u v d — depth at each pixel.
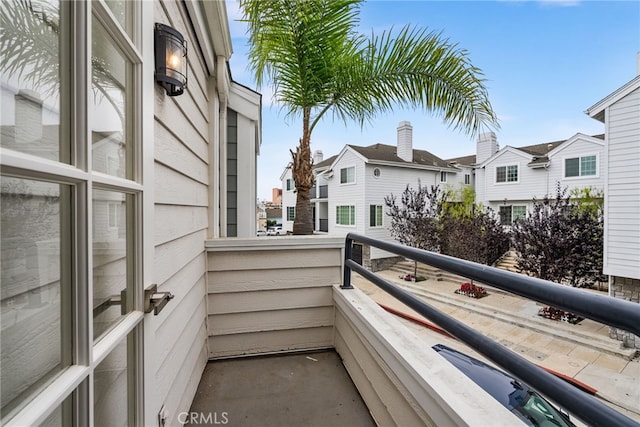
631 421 0.43
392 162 12.30
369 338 1.54
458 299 7.77
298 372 2.02
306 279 2.32
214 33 2.10
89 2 0.59
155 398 1.04
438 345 2.89
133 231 0.86
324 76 2.41
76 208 0.58
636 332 0.44
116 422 0.78
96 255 0.70
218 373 2.01
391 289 1.33
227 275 2.21
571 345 5.05
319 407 1.67
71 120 0.57
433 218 11.17
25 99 0.49
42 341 0.52
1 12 0.46
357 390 1.81
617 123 5.88
